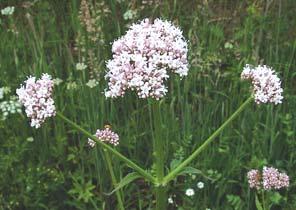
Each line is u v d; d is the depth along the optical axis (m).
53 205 0.73
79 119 0.78
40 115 0.45
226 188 0.72
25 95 0.46
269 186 0.61
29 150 0.76
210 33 0.85
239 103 0.76
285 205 0.71
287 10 0.93
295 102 0.78
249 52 0.84
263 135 0.74
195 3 0.93
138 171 0.46
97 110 0.75
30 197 0.71
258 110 0.75
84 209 0.71
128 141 0.75
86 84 0.74
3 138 0.76
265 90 0.47
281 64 0.81
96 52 0.84
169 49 0.45
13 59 0.85
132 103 0.79
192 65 0.78
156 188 0.47
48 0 0.95
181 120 0.77
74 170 0.76
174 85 0.78
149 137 0.76
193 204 0.71
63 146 0.76
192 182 0.72
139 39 0.45
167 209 0.73
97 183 0.75
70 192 0.71
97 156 0.72
